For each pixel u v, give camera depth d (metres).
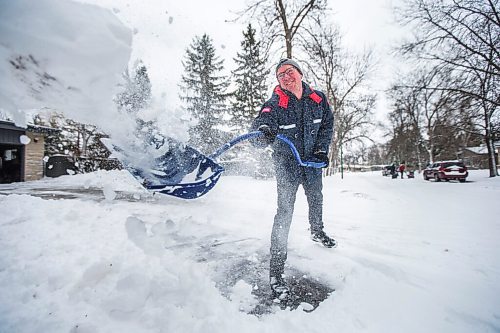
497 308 1.47
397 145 32.06
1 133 11.90
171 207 4.64
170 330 1.29
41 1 1.10
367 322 1.37
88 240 2.60
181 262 2.06
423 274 1.89
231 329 1.31
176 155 1.88
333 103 18.06
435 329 1.31
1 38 1.06
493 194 7.22
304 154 2.04
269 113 1.92
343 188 8.44
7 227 3.09
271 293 1.70
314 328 1.33
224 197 5.89
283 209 1.87
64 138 15.45
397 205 5.14
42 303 1.51
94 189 7.95
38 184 10.28
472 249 2.41
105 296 1.57
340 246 2.54
